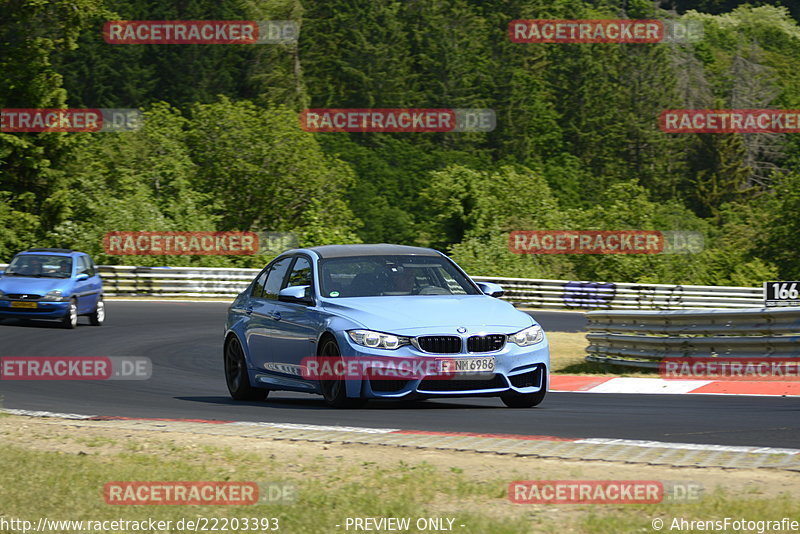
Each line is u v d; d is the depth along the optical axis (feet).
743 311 159.12
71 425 108.99
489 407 122.62
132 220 521.65
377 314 115.65
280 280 133.39
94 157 633.20
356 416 112.27
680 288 427.74
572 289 418.92
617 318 189.47
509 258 574.56
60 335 245.45
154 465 85.30
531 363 116.67
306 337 121.39
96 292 278.87
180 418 116.67
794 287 154.61
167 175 648.38
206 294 396.57
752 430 100.01
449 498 71.15
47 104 558.15
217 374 185.98
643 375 172.96
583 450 87.76
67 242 501.97
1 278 269.03
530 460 83.56
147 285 392.88
